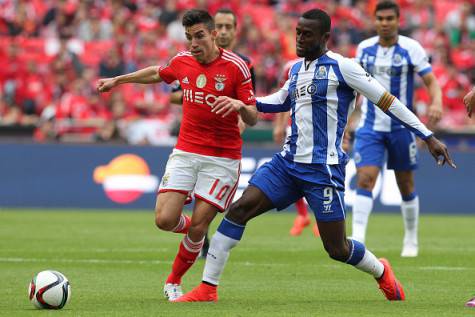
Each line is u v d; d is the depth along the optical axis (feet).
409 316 77.82
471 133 224.33
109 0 296.92
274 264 122.11
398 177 131.44
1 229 168.04
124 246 143.13
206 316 77.25
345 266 119.85
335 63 83.76
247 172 207.51
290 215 211.61
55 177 215.51
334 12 300.81
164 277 108.37
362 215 128.16
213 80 90.89
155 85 260.01
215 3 301.84
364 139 129.08
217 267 87.35
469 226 182.29
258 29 277.23
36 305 81.05
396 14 128.88
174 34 283.59
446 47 276.62
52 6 293.02
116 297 91.56
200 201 92.27
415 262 124.26
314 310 81.56
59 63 268.00
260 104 89.10
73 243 146.72
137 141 235.81
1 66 269.03
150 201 213.05
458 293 95.25
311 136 84.53
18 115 254.27
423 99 253.65
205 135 92.32
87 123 240.12
